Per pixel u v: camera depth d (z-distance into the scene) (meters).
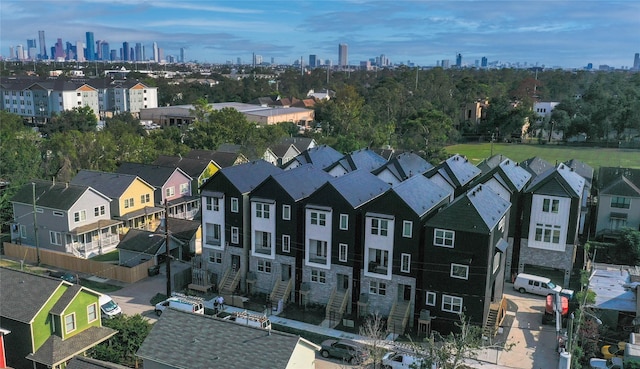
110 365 29.06
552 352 38.38
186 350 30.31
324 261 45.16
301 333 41.38
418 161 62.69
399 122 144.75
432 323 41.44
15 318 33.03
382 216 42.16
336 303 44.38
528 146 131.25
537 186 50.06
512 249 51.97
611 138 131.50
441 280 40.75
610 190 61.81
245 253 48.66
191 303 42.94
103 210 62.88
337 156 69.12
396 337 41.00
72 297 34.34
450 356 31.42
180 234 58.69
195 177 76.25
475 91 167.12
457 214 39.97
